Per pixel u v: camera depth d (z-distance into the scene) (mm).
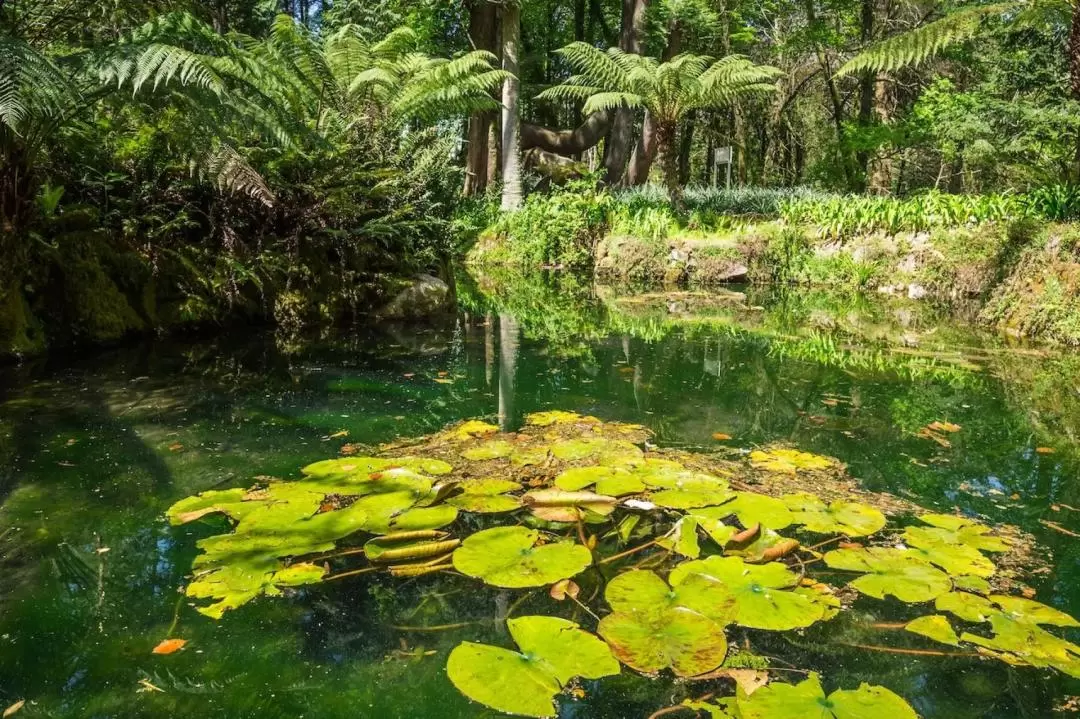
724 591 1328
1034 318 5012
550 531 1646
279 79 5289
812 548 1604
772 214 9383
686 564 1441
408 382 3188
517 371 3521
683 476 1980
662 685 1120
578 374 3494
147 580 1404
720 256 8266
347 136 5090
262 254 4176
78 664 1144
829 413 2875
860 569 1451
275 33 6207
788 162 17797
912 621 1274
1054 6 5285
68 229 3549
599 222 9547
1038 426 2727
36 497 1795
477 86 8305
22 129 2877
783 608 1268
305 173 4434
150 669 1134
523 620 1225
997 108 9680
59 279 3453
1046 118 8914
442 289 5273
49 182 3502
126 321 3697
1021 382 3504
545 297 6844
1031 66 9359
